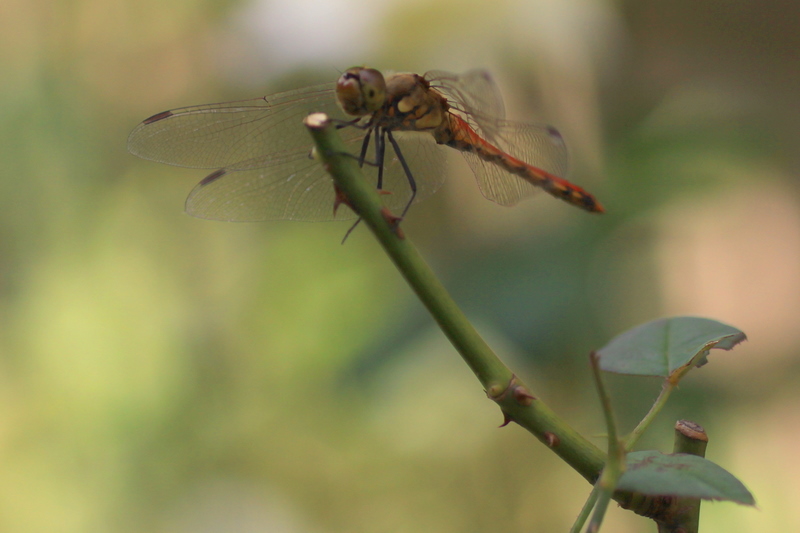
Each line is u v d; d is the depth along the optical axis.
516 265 1.11
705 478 1.01
